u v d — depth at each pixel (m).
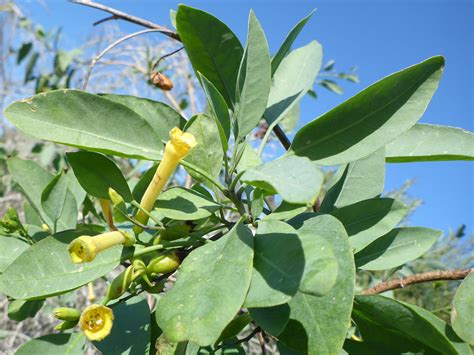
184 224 0.17
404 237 0.18
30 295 0.15
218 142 0.18
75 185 0.24
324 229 0.15
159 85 0.25
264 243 0.14
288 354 0.16
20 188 0.25
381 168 0.20
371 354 0.17
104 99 0.17
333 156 0.16
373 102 0.16
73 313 0.15
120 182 0.17
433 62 0.15
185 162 0.17
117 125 0.17
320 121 0.16
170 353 0.16
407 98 0.16
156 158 0.17
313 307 0.14
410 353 0.16
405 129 0.15
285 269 0.12
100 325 0.14
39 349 0.17
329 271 0.12
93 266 0.16
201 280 0.13
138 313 0.18
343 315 0.13
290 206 0.16
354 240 0.17
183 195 0.18
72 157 0.17
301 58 0.22
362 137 0.16
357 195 0.20
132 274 0.15
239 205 0.17
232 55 0.20
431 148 0.19
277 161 0.13
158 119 0.20
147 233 0.19
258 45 0.17
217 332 0.12
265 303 0.12
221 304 0.12
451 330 0.15
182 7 0.19
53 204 0.21
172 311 0.13
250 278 0.13
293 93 0.21
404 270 0.35
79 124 0.17
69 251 0.14
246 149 0.20
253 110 0.17
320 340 0.13
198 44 0.20
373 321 0.17
